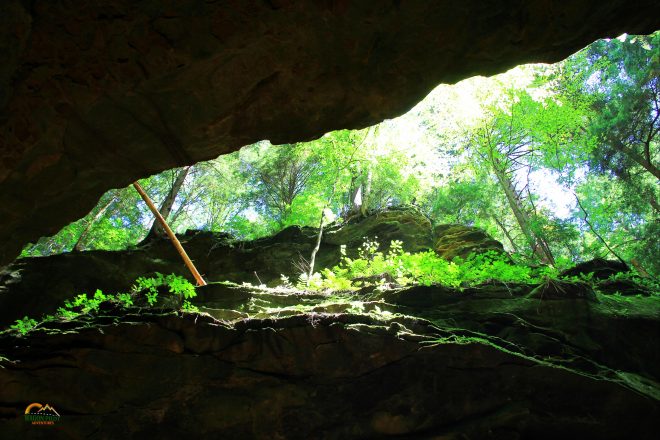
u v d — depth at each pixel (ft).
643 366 24.99
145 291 28.78
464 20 15.43
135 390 20.72
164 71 15.05
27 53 13.67
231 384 21.35
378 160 51.65
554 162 58.80
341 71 16.61
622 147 62.85
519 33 16.12
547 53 17.37
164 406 20.81
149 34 14.05
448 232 51.42
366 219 52.16
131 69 14.82
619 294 29.91
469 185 78.59
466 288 28.07
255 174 78.23
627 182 65.62
